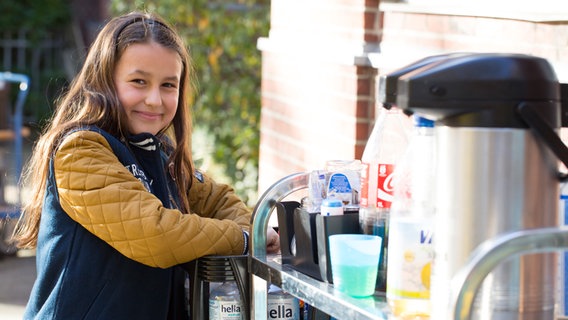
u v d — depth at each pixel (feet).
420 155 6.32
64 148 7.86
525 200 5.63
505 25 10.49
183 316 8.59
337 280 6.70
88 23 48.03
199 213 9.43
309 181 7.54
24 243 8.83
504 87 5.55
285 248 7.57
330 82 14.69
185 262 7.88
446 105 5.63
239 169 23.62
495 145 5.59
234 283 7.89
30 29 47.70
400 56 12.66
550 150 5.67
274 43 17.12
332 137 14.65
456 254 5.73
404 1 12.80
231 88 23.94
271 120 17.66
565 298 6.70
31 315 8.14
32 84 47.34
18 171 24.80
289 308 7.77
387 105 6.21
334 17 14.70
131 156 8.24
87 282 7.91
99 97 8.20
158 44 8.35
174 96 8.54
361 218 7.00
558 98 5.79
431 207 6.27
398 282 6.25
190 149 9.20
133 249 7.68
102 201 7.66
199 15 24.81
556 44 9.50
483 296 5.66
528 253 5.40
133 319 7.98
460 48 11.48
